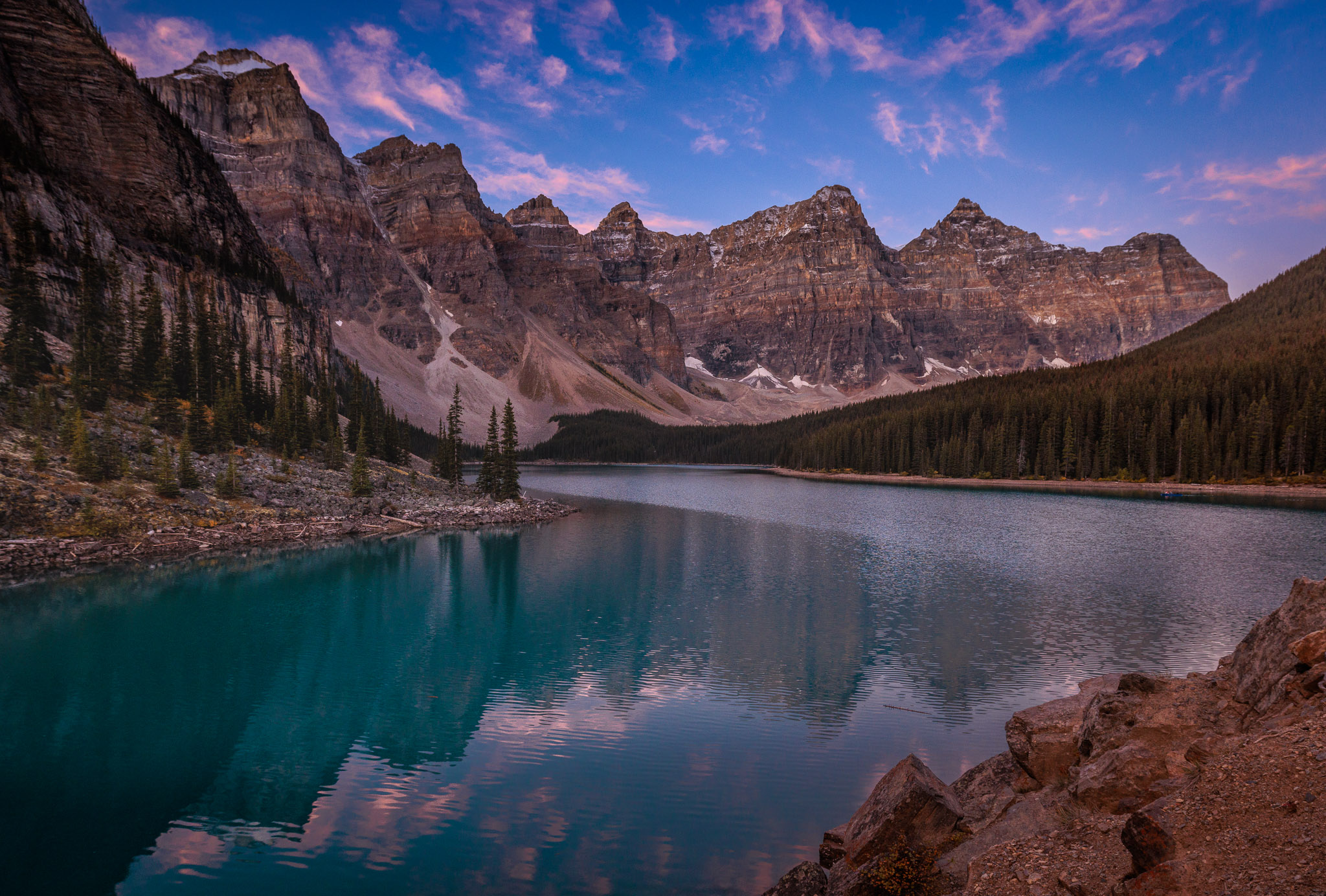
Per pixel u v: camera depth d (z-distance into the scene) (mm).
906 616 44312
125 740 26203
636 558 65438
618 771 23688
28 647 37281
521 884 17406
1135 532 81250
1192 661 35156
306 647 37969
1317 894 8102
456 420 125750
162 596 48406
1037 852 12195
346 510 83000
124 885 17453
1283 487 127250
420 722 27938
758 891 17031
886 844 14352
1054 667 34250
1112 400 152750
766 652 36969
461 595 50250
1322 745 10484
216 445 83375
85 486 63688
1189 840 9859
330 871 18047
